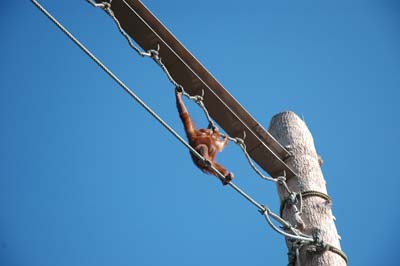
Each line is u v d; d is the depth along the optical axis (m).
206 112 33.34
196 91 33.59
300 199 32.88
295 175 34.44
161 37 31.73
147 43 31.80
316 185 33.88
